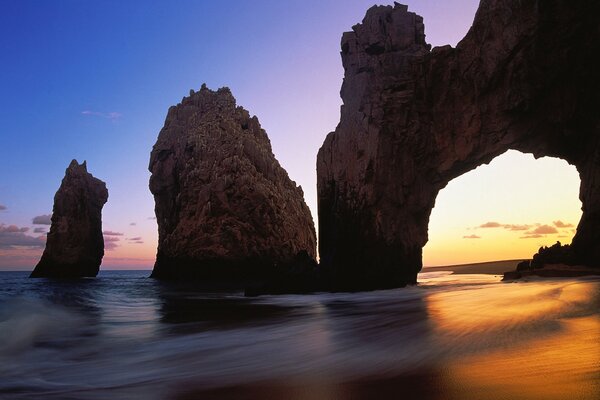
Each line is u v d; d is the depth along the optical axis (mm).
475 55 32469
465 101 33281
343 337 13117
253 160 78125
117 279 74062
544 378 7312
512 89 31109
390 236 33531
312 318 18516
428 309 18125
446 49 33844
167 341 14273
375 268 32969
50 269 76500
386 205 33844
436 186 35812
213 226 69250
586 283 21375
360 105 35781
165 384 9008
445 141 33812
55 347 13523
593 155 30000
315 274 35188
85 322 19172
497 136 32531
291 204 80188
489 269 84812
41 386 9164
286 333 14812
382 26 37094
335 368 9469
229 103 86938
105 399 8055
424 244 36375
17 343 14031
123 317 21203
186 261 68062
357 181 34781
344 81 38281
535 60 30078
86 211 79812
